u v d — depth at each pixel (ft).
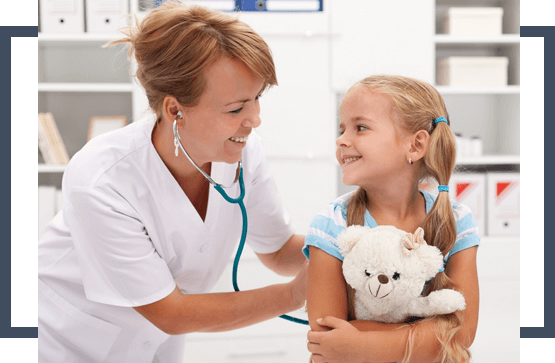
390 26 7.59
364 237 2.35
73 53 8.37
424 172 2.65
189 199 3.21
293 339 6.73
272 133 7.54
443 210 2.51
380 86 2.52
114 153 2.96
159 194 2.98
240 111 2.60
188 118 2.62
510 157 7.90
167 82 2.54
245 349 6.68
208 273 3.36
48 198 7.41
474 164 8.54
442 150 2.54
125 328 3.27
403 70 7.63
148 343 3.43
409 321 2.49
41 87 7.50
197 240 3.11
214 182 2.85
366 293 2.32
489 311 7.43
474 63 7.93
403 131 2.50
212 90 2.49
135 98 7.54
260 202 3.50
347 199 2.76
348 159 2.55
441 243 2.49
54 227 3.38
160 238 3.06
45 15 7.46
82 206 2.82
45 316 3.28
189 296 2.91
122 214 2.84
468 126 8.80
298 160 7.56
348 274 2.34
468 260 2.53
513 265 7.66
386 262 2.26
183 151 2.74
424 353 2.32
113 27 7.49
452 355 2.28
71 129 8.38
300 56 7.50
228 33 2.48
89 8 7.46
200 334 6.64
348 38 7.52
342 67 7.52
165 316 2.86
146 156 2.97
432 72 7.65
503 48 8.59
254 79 2.53
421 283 2.30
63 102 8.35
